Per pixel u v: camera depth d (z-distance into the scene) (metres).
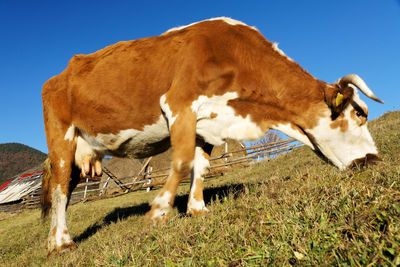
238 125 4.20
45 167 5.45
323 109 4.09
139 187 15.83
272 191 3.47
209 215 3.28
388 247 1.64
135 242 2.95
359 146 4.16
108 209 9.62
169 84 4.19
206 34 4.18
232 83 4.05
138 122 4.54
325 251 1.83
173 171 3.85
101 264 2.68
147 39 4.69
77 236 6.08
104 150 5.25
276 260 1.87
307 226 2.16
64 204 5.11
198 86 3.99
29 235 7.77
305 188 3.05
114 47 4.96
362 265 1.57
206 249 2.28
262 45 4.22
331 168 4.45
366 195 2.33
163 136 4.61
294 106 4.15
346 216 2.15
